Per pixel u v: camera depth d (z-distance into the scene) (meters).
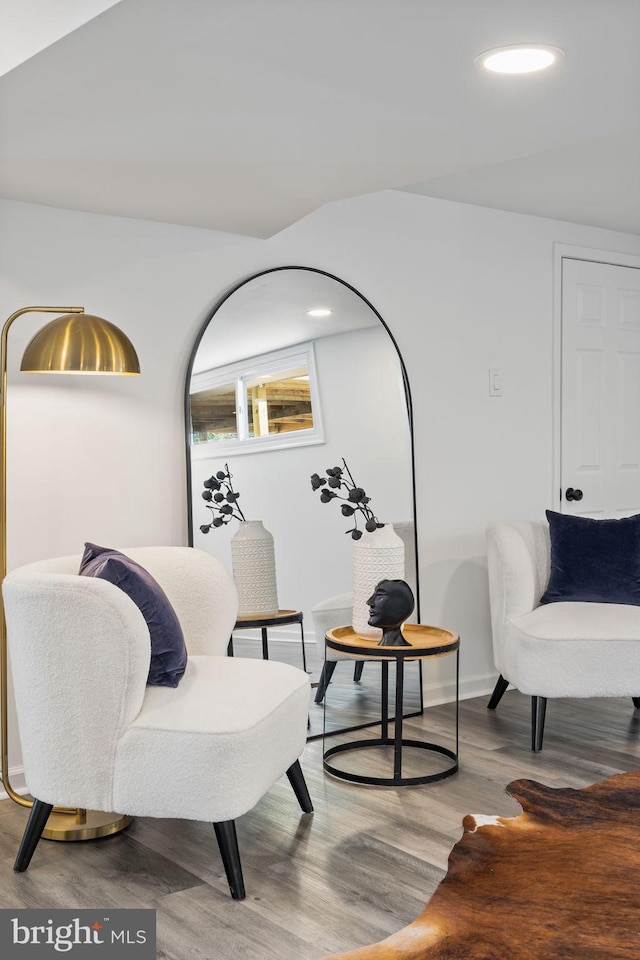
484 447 4.65
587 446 5.14
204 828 2.96
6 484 3.12
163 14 2.02
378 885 2.52
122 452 3.51
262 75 2.35
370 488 4.12
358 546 3.59
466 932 1.89
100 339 2.94
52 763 2.55
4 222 3.25
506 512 4.75
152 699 2.61
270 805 3.12
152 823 3.00
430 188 4.29
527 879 2.13
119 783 2.51
